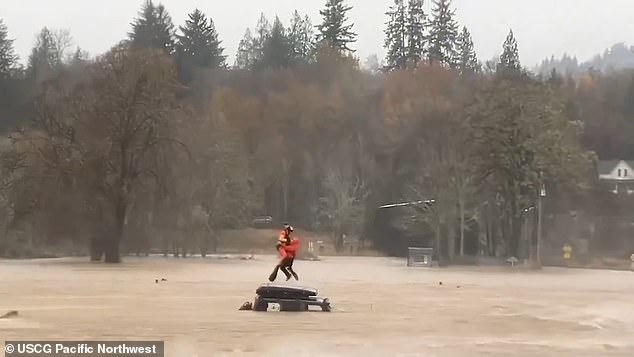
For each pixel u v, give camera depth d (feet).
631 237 438.81
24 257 336.29
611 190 491.31
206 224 344.28
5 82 551.18
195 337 88.07
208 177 356.79
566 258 376.27
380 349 82.23
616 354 81.41
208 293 150.82
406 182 501.56
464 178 385.91
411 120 497.05
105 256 295.69
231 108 571.28
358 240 517.14
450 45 645.51
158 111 297.12
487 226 405.39
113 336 87.86
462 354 79.97
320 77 620.08
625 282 226.17
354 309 124.77
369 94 585.63
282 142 570.46
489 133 340.59
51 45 616.80
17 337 86.22
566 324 108.47
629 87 635.25
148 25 617.21
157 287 166.50
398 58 650.43
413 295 158.10
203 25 642.22
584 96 627.46
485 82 439.22
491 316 117.91
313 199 566.77
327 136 572.10
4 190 293.23
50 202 283.18
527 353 81.41
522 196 345.51
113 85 294.87
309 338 89.15
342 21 649.20
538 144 333.62
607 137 617.21
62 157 287.28
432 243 436.35
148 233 310.86
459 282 215.31
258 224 546.67
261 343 84.53
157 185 297.74
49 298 136.87
